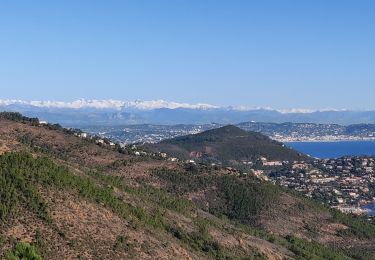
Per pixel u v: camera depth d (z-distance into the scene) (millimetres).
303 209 143250
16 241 58750
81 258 60844
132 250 67438
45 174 72250
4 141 90375
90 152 142750
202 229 91312
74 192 72438
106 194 78000
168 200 103812
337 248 126812
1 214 61438
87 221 68062
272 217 134875
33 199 65688
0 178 66375
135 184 120625
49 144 137500
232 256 85938
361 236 137625
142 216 80250
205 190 140125
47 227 63031
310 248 112000
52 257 59094
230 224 112562
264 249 96812
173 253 73125
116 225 71062
